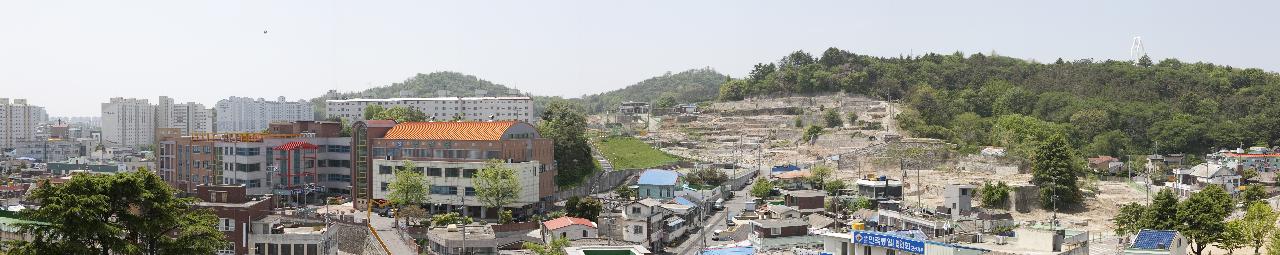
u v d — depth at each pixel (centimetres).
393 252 13412
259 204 11375
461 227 14975
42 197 9006
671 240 15688
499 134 19025
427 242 14225
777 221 14250
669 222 15950
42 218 8869
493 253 13325
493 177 17762
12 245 8994
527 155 19412
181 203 9662
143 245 9400
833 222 15088
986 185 19825
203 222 9762
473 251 13275
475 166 18575
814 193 18325
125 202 9194
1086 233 10869
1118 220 15112
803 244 12912
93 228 8650
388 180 19350
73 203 8662
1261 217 13750
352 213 18188
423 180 18812
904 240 9138
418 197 18350
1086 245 9862
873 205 18912
